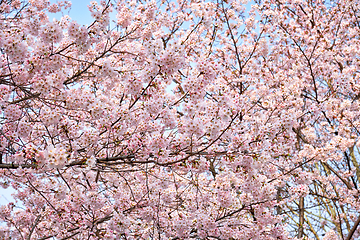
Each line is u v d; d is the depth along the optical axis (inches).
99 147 164.6
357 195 305.7
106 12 153.4
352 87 337.4
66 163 122.6
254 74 300.7
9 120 148.5
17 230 210.1
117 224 156.2
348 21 396.8
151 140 145.6
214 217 189.6
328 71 364.5
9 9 181.9
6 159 161.5
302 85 305.1
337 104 297.3
